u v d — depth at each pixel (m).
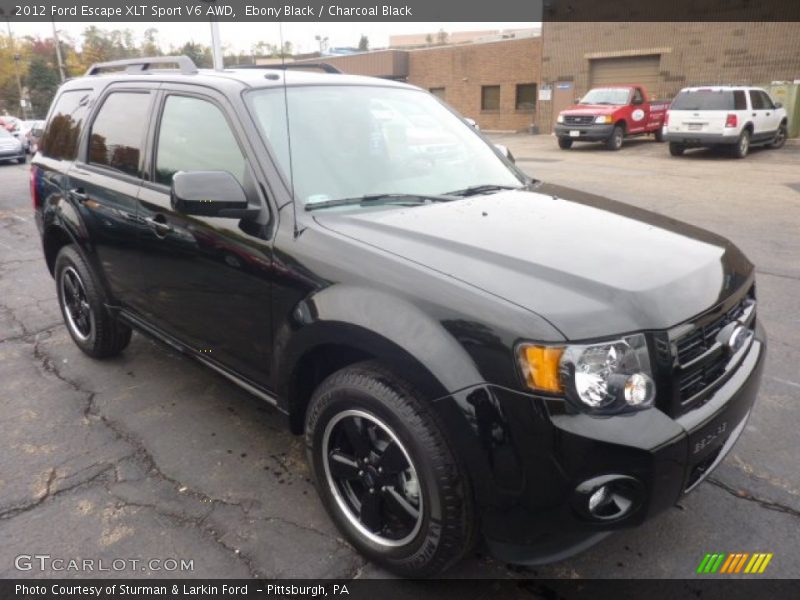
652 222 2.84
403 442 2.18
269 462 3.20
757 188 11.66
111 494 2.96
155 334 3.54
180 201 2.52
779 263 6.56
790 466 3.08
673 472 2.01
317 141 2.96
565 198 3.16
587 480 1.93
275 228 2.63
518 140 25.55
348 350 2.48
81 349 4.43
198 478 3.07
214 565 2.51
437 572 2.29
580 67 26.48
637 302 2.08
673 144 17.41
